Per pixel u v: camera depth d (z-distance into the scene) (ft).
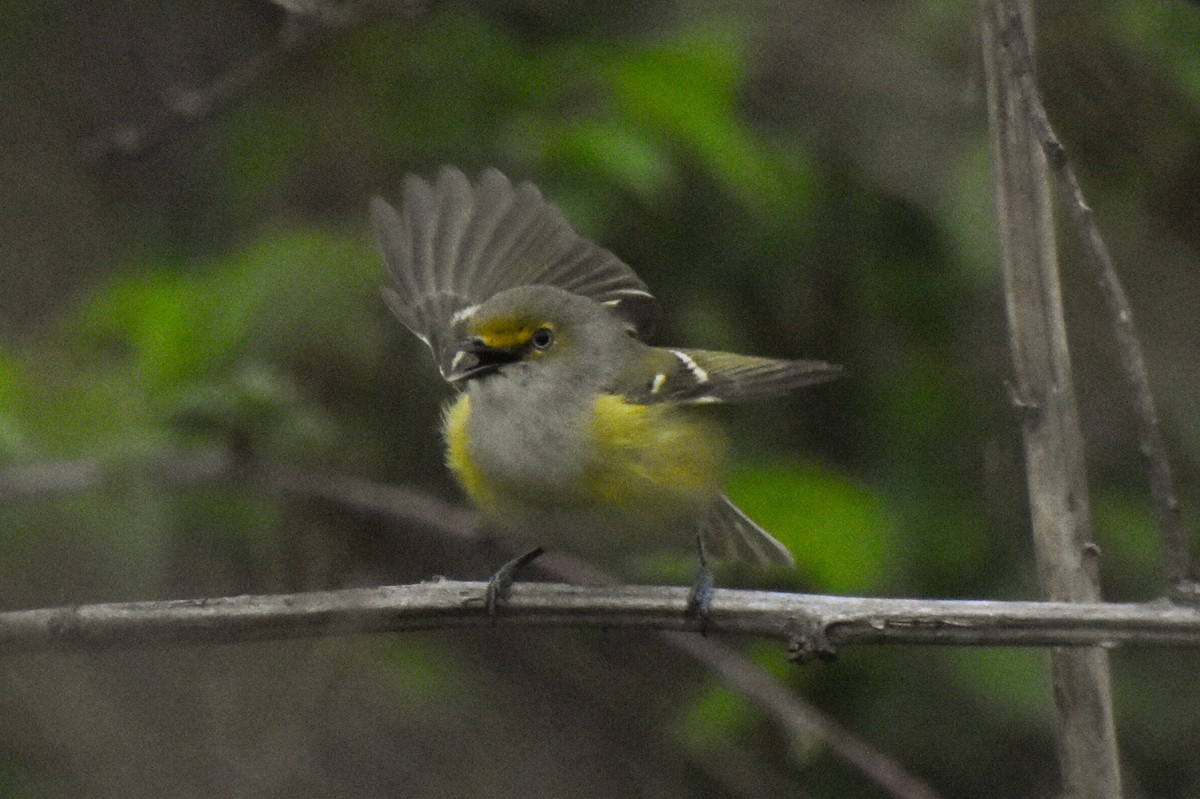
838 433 41.32
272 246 37.70
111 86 43.32
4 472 32.17
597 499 28.17
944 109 39.96
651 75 38.70
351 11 32.94
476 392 28.53
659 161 37.37
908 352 41.37
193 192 41.98
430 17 41.16
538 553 29.78
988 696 37.50
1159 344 40.04
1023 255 23.67
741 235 40.14
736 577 37.14
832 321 41.37
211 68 43.39
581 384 28.43
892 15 40.34
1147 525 39.22
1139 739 38.09
